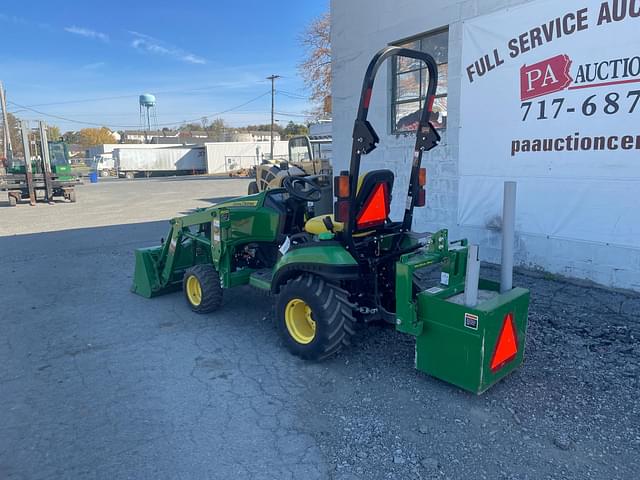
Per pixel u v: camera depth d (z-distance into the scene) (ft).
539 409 10.75
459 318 10.90
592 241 18.52
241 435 10.23
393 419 10.61
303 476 8.89
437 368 11.63
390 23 25.59
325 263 12.48
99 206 60.59
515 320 11.50
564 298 17.42
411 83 25.93
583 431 9.91
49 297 20.83
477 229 22.65
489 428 10.14
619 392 11.29
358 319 13.67
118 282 23.03
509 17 19.88
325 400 11.55
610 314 15.83
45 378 13.15
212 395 11.96
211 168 167.94
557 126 18.93
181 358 14.20
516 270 20.92
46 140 66.13
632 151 16.94
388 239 14.08
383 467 9.05
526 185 20.38
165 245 19.79
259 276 16.71
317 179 18.57
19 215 52.85
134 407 11.51
